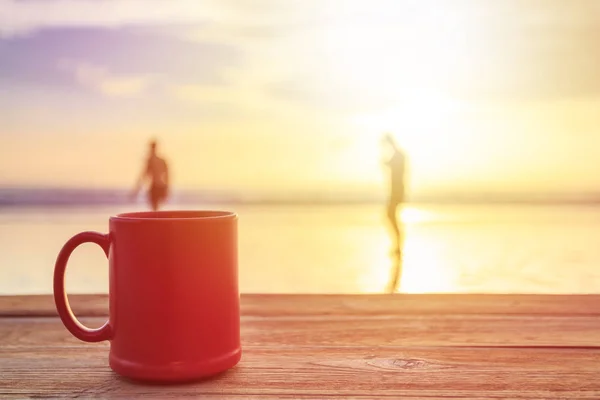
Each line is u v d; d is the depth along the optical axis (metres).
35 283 4.34
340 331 0.71
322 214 13.12
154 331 0.53
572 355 0.62
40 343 0.67
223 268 0.56
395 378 0.55
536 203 18.31
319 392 0.51
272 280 4.14
